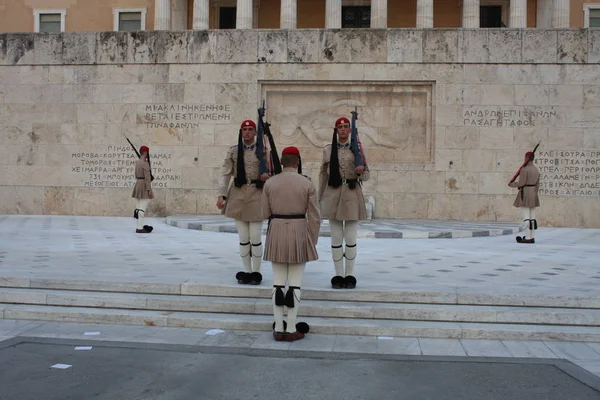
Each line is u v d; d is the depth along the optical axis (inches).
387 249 513.3
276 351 247.1
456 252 495.5
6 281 330.0
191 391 199.6
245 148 330.3
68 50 877.8
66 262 403.2
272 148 320.8
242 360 235.0
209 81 856.9
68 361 230.8
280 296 263.9
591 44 808.3
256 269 333.4
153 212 860.0
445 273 377.4
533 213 592.4
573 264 425.7
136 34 867.4
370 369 225.0
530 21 1315.2
